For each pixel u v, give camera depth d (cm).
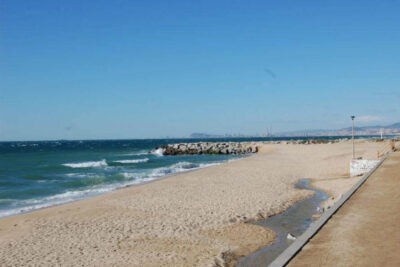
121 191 2123
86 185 2600
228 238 1173
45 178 3008
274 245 1106
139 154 6919
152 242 1125
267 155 4984
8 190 2388
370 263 664
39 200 2022
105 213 1522
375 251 724
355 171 2361
